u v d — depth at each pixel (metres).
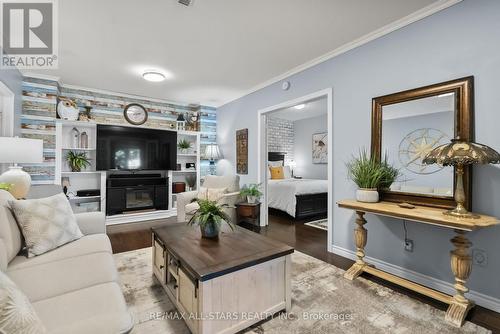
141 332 1.53
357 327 1.59
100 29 2.39
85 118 4.11
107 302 1.13
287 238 3.46
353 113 2.67
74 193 4.18
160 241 2.00
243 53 2.91
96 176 4.39
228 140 4.99
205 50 2.83
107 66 3.28
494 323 1.63
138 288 2.04
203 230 1.96
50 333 0.91
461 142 1.69
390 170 2.32
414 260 2.20
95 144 4.20
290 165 7.47
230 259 1.56
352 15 2.18
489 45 1.79
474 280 1.86
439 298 1.79
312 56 2.98
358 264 2.33
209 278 1.37
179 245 1.80
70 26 2.33
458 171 1.75
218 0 1.97
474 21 1.86
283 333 1.54
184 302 1.59
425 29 2.12
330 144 2.89
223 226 2.27
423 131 2.12
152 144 4.62
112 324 0.98
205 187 4.00
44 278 1.34
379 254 2.46
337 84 2.84
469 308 1.71
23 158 2.41
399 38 2.29
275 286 1.70
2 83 2.71
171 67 3.33
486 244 1.81
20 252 1.69
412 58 2.20
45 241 1.70
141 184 4.48
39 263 1.53
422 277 2.14
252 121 4.29
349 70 2.71
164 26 2.35
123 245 3.12
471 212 1.82
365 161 2.39
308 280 2.21
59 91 4.02
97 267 1.49
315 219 4.62
